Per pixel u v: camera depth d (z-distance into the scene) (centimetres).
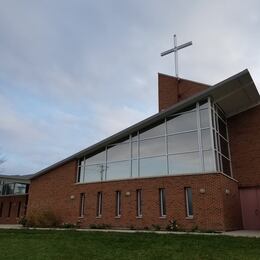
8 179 3697
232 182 2047
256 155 2147
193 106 2081
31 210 2684
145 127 2264
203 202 1847
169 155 2086
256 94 2094
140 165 2198
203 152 1944
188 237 1408
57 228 2233
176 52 2703
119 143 2366
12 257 947
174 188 1981
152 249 1090
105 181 2323
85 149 2477
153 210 2020
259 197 2092
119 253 1013
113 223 2170
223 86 1920
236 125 2272
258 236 1452
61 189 2564
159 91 2723
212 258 921
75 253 1018
